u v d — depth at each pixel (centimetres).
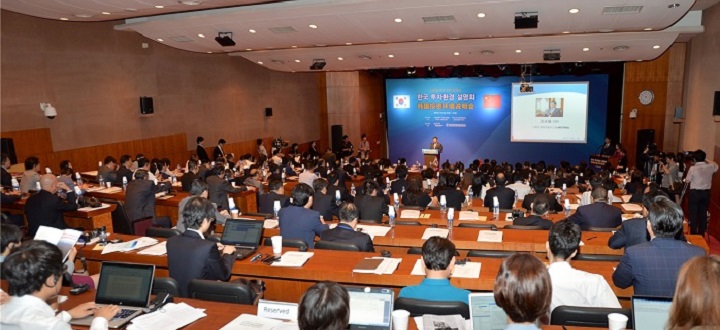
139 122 1395
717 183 959
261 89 1884
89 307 319
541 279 194
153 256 477
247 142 1819
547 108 1933
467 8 914
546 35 1164
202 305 331
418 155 2152
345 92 2159
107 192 912
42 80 1137
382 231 570
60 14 954
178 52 1522
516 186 927
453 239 536
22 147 1091
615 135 1850
